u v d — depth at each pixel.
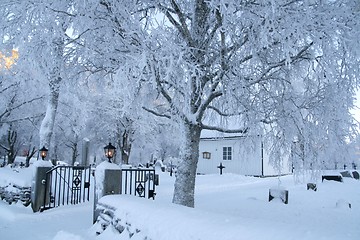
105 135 30.97
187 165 6.85
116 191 6.41
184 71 5.00
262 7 4.54
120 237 4.50
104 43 5.46
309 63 6.44
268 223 2.97
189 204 6.71
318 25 4.56
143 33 4.98
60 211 8.46
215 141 26.33
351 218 7.88
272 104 7.01
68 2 5.03
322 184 15.74
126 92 4.52
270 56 6.32
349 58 5.06
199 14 6.25
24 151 38.12
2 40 5.08
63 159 40.47
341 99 5.97
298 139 7.12
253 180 19.41
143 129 26.89
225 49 5.46
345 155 6.85
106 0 4.89
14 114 24.09
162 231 3.50
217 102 7.50
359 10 5.00
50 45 5.16
